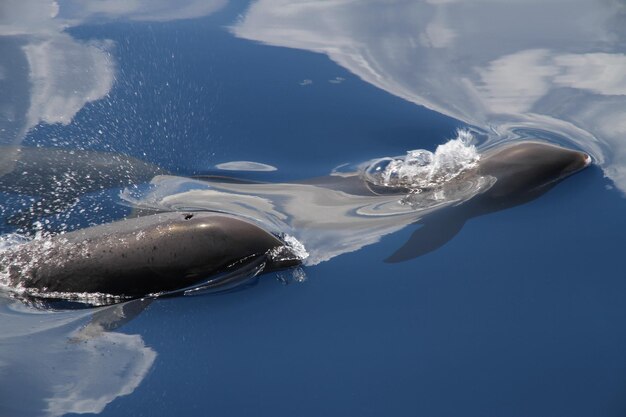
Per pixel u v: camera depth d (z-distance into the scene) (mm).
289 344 7891
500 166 10641
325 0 16453
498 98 12742
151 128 12164
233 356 7754
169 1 16344
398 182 10836
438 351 7719
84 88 13172
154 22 15273
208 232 9031
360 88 13125
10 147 11719
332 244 9516
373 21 15469
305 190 10758
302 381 7398
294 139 11961
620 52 13945
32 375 7570
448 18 15547
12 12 15766
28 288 8828
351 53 14219
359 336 7973
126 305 8586
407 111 12484
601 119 11945
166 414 7047
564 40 14500
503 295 8469
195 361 7695
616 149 11125
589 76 13219
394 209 10227
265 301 8547
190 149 11750
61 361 7754
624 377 7250
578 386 7180
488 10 15914
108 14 15625
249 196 10602
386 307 8367
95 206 10336
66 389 7375
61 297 8734
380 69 13703
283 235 9641
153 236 9000
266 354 7766
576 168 10594
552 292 8469
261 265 9055
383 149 11648
